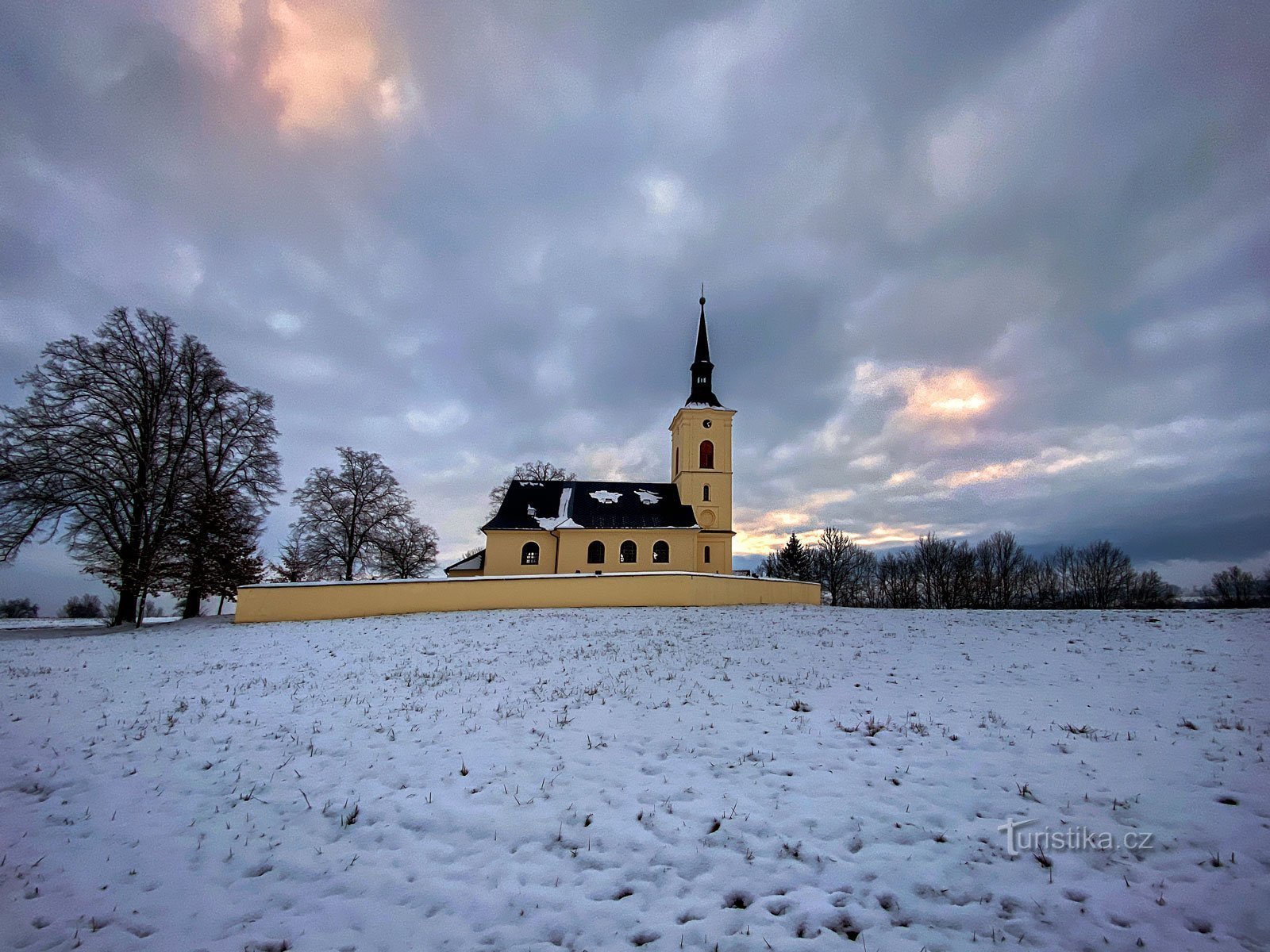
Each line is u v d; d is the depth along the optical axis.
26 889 5.63
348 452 41.03
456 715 10.61
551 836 6.43
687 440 47.53
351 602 26.20
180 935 5.04
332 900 5.50
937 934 4.81
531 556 41.69
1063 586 71.06
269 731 9.95
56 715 10.93
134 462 29.50
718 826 6.50
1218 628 16.58
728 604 30.02
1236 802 6.62
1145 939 4.68
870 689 11.86
